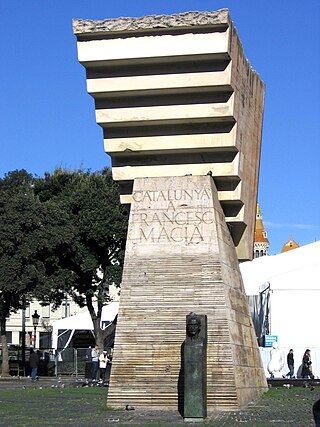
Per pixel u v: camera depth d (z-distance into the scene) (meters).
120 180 30.67
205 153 30.14
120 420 22.75
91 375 48.09
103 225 60.94
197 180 29.36
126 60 28.70
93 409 26.25
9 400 30.23
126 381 26.73
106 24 28.62
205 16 27.91
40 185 67.75
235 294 29.36
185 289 27.70
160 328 27.22
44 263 56.34
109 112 29.86
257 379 30.67
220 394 25.91
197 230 28.56
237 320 28.64
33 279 54.09
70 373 55.75
